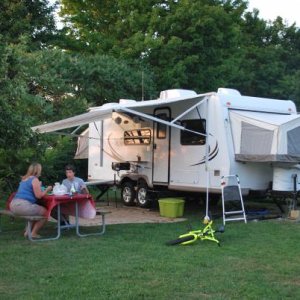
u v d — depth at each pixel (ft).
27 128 31.22
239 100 36.55
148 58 69.36
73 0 80.07
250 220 34.30
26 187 26.66
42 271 19.60
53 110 50.72
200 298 16.24
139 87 63.82
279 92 83.56
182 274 19.16
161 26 69.67
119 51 70.49
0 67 30.48
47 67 55.52
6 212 27.53
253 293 16.75
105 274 19.08
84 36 77.82
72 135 46.62
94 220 34.45
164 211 36.83
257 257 22.25
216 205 44.24
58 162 49.83
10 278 18.57
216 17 70.38
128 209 42.01
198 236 25.55
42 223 27.02
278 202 37.50
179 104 38.52
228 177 34.47
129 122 43.68
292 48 95.40
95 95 61.62
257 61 85.40
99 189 51.98
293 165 34.27
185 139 38.14
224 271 19.70
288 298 16.35
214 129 35.81
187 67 69.41
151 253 22.95
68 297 16.22
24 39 54.19
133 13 70.74
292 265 20.79
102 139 47.16
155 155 40.88
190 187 37.60
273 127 33.22
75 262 21.12
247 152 34.37
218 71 70.79
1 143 31.19
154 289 17.16
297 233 28.71
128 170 43.57
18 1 67.10
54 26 73.00
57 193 26.81
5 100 30.12
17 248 24.00
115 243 25.45
